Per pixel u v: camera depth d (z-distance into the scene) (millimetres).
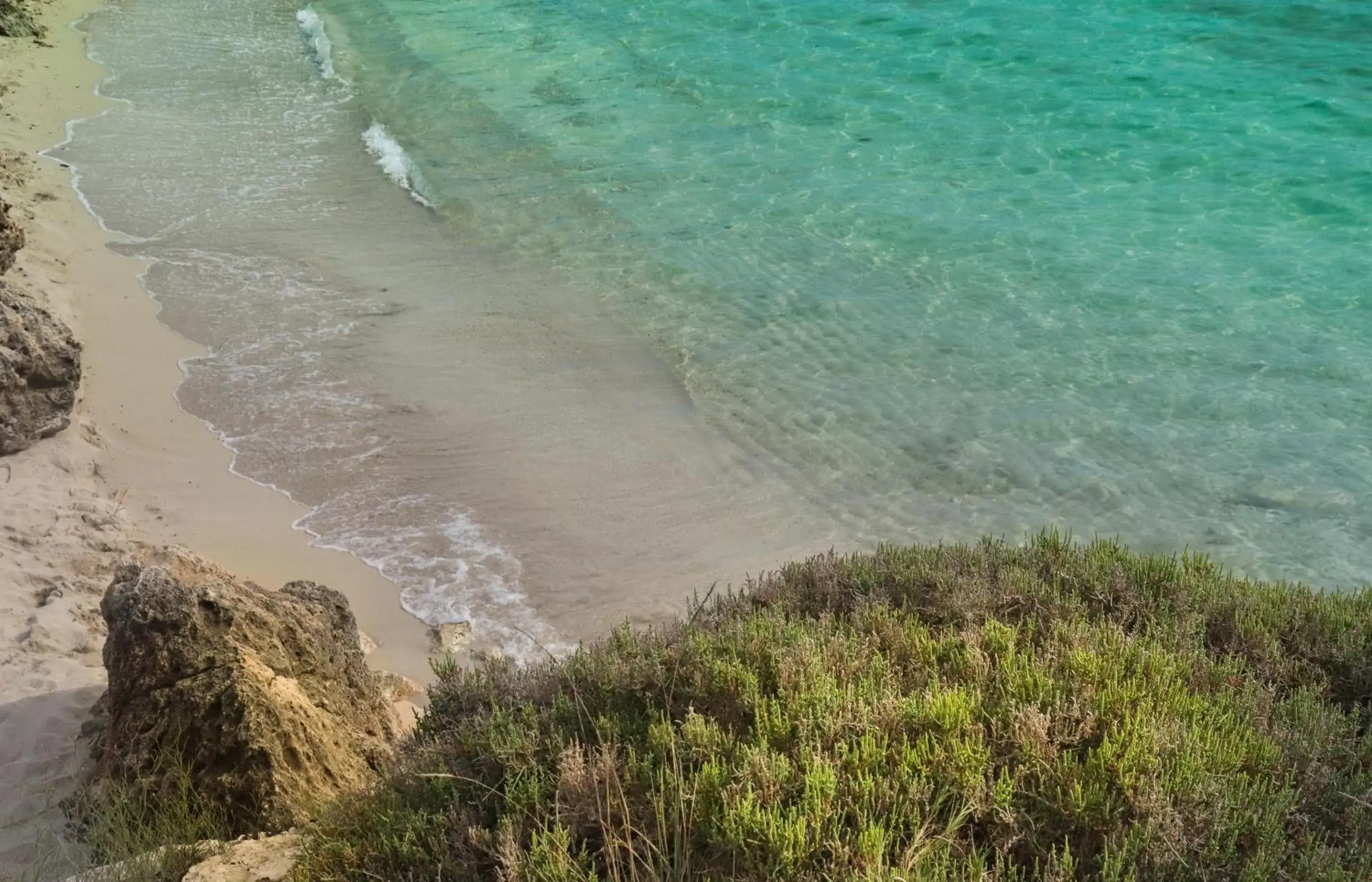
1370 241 14320
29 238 15039
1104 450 10906
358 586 9547
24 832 6641
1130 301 13383
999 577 7145
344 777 6723
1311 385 11602
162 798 6375
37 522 9883
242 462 11289
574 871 4477
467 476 11078
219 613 7047
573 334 13578
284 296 14570
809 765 4793
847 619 6762
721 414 11961
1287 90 19328
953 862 4418
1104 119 18719
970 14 24703
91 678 8109
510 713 5738
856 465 11008
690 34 24609
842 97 20438
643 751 5289
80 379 11672
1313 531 9609
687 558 9820
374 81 22578
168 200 17156
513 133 19719
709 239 15695
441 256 15711
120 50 24047
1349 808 4754
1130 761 4793
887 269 14570
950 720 5066
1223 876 4375
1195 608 6789
